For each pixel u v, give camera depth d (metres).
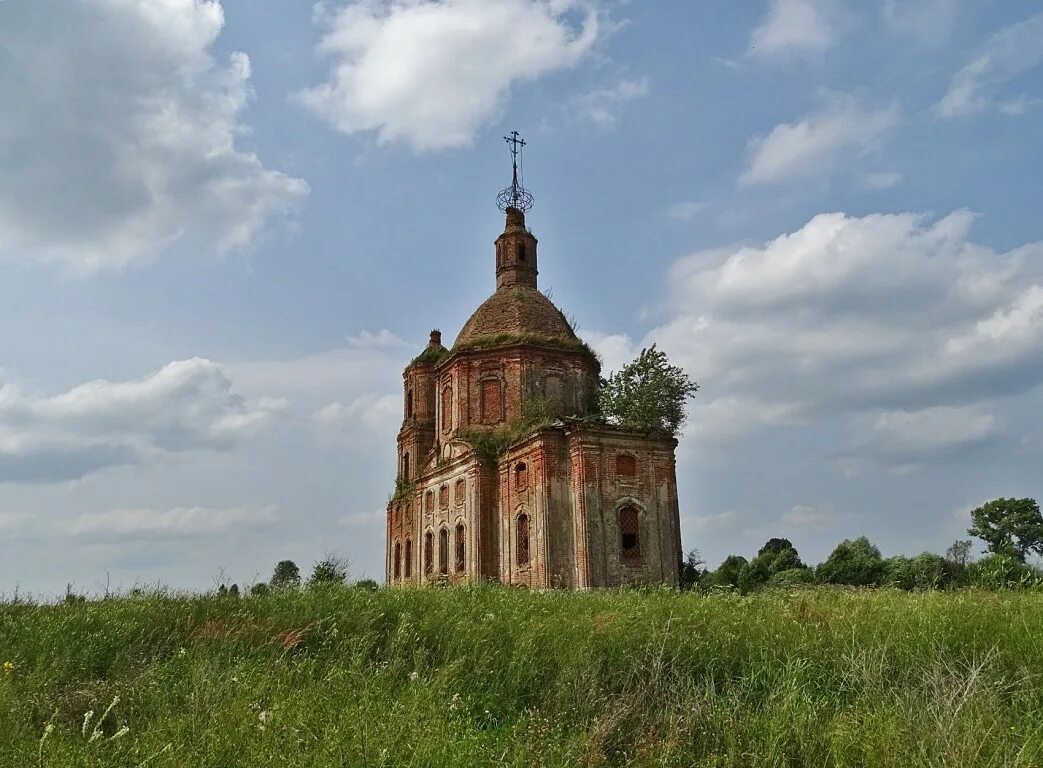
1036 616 10.59
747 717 8.16
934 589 16.55
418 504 45.72
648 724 8.41
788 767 7.10
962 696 7.82
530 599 15.74
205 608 13.96
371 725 6.93
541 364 41.38
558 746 7.42
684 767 7.38
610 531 32.91
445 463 41.88
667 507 34.19
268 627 12.30
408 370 53.53
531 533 34.31
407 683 9.55
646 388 35.22
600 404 36.75
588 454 33.41
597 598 16.50
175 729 7.21
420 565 44.41
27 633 11.91
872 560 43.78
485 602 14.61
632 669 9.92
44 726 8.26
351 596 14.75
